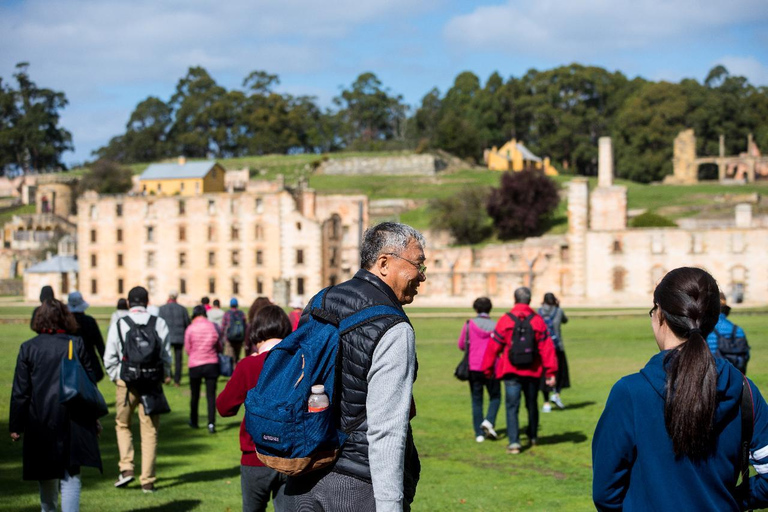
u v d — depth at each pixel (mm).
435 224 126062
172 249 115188
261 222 111812
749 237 93250
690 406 5090
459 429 19156
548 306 21688
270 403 6098
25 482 14016
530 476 14500
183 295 114750
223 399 9750
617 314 61156
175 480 14453
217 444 17922
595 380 27109
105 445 17891
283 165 190500
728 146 184250
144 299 13656
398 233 6707
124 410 13742
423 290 106938
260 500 9281
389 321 6152
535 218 120875
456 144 197125
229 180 169250
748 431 5348
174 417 21531
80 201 118562
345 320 6262
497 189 125688
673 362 5297
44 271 114938
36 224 153625
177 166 157125
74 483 10391
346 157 186750
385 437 5922
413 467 6539
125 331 13297
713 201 137500
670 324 5551
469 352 17812
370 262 6715
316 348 6148
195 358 19312
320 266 110250
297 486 6297
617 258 98250
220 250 113375
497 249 105188
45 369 10383
